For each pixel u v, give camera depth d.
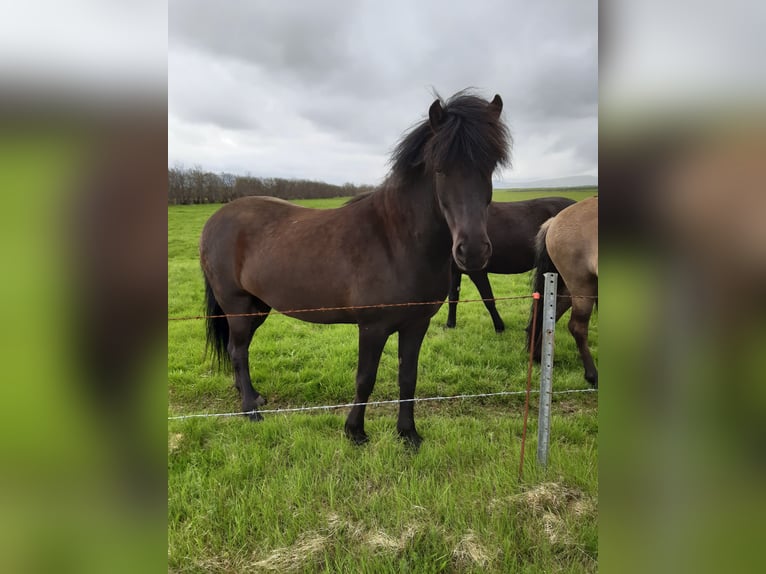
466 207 2.32
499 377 4.06
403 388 2.93
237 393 3.92
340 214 3.05
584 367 4.20
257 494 2.29
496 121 2.49
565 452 2.63
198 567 1.88
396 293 2.71
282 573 1.85
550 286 2.31
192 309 6.98
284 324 6.04
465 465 2.59
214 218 3.69
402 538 1.99
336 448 2.74
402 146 2.64
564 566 1.87
